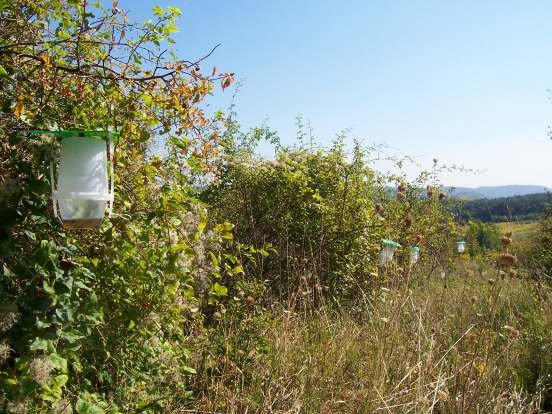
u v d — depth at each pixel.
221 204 6.53
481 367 4.06
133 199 3.19
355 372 4.17
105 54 3.11
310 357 4.16
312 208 6.61
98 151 2.47
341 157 7.12
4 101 2.66
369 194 7.53
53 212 2.48
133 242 3.10
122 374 3.14
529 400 4.30
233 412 3.46
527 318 5.80
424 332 4.32
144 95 3.12
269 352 4.27
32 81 2.83
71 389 2.80
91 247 2.99
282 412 3.49
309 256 6.43
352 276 6.57
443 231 9.01
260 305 5.24
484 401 3.77
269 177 6.62
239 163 6.60
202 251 4.30
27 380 2.24
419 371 3.81
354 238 6.66
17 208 2.45
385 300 5.33
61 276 2.45
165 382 3.50
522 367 4.72
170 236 3.39
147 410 3.18
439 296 6.05
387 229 6.93
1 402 2.21
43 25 3.00
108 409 2.79
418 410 3.54
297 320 4.99
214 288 4.04
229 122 6.80
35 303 2.35
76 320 2.60
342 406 3.79
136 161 3.29
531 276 7.91
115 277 3.05
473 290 6.98
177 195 3.23
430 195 8.01
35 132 2.39
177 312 3.45
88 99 3.09
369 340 4.61
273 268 6.39
